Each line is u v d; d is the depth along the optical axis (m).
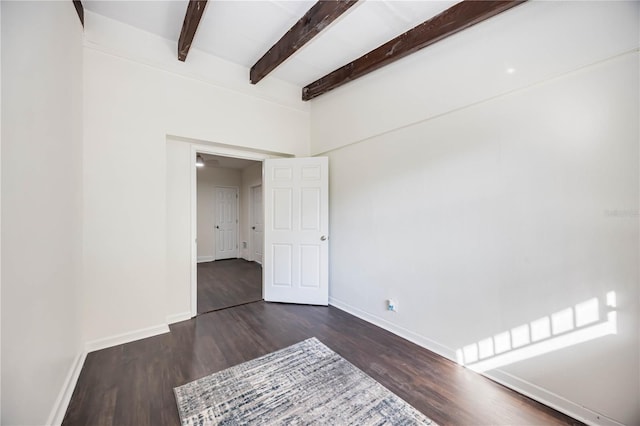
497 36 1.78
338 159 3.17
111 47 2.21
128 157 2.31
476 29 1.89
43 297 1.30
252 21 2.23
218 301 3.38
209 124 2.78
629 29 1.31
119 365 1.94
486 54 1.84
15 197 1.05
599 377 1.41
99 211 2.18
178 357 2.06
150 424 1.40
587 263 1.45
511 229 1.74
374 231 2.71
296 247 3.33
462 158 1.99
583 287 1.46
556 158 1.55
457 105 2.00
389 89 2.53
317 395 1.63
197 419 1.44
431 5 1.95
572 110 1.49
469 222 1.96
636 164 1.30
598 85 1.40
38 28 1.28
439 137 2.14
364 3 1.94
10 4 1.04
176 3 2.05
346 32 2.29
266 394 1.64
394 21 2.13
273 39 2.48
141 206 2.38
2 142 0.97
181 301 2.79
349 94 2.98
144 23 2.29
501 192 1.79
